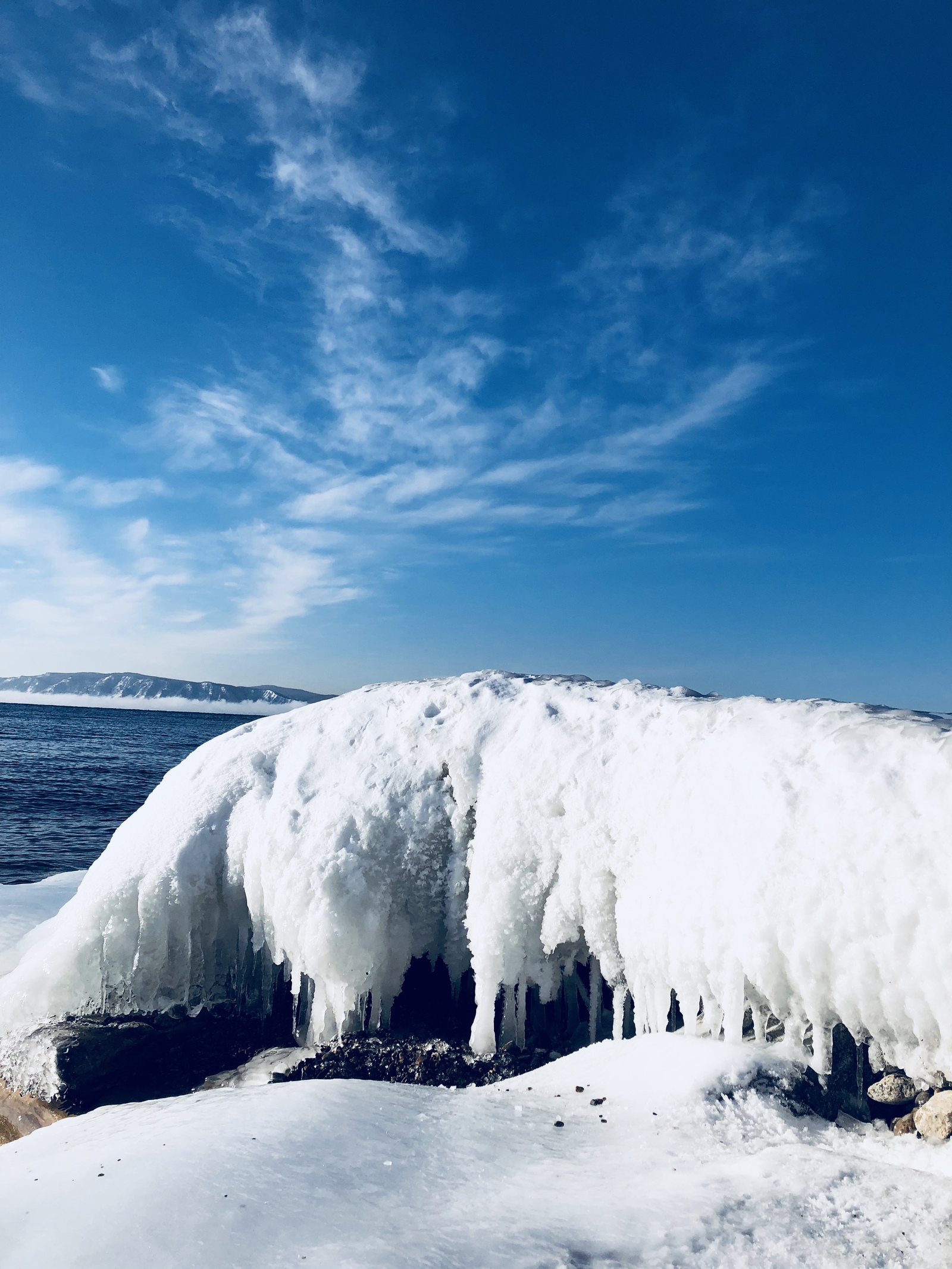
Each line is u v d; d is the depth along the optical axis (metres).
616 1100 4.42
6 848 18.30
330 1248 2.76
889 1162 3.78
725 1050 4.59
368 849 6.98
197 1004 7.21
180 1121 4.18
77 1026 6.21
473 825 7.13
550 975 6.38
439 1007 6.90
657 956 5.54
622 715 6.91
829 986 4.48
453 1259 2.71
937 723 5.02
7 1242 2.87
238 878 7.30
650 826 5.96
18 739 53.69
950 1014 3.99
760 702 6.12
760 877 4.87
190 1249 2.74
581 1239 2.89
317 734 8.23
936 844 4.27
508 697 7.73
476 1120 4.18
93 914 7.16
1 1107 5.86
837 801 4.82
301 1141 3.69
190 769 8.41
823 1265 2.79
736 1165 3.56
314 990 6.83
